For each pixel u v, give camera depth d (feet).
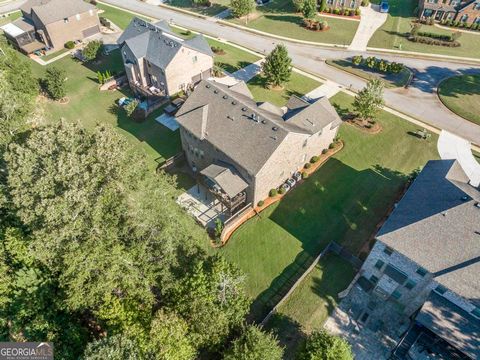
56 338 88.28
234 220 124.26
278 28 262.88
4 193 100.27
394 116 176.76
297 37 250.78
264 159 116.06
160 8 297.53
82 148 101.81
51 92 181.06
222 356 86.94
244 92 155.63
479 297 79.00
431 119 175.11
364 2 291.79
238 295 89.61
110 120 175.63
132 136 165.78
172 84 184.96
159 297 96.17
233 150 122.31
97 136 101.45
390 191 138.00
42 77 206.49
